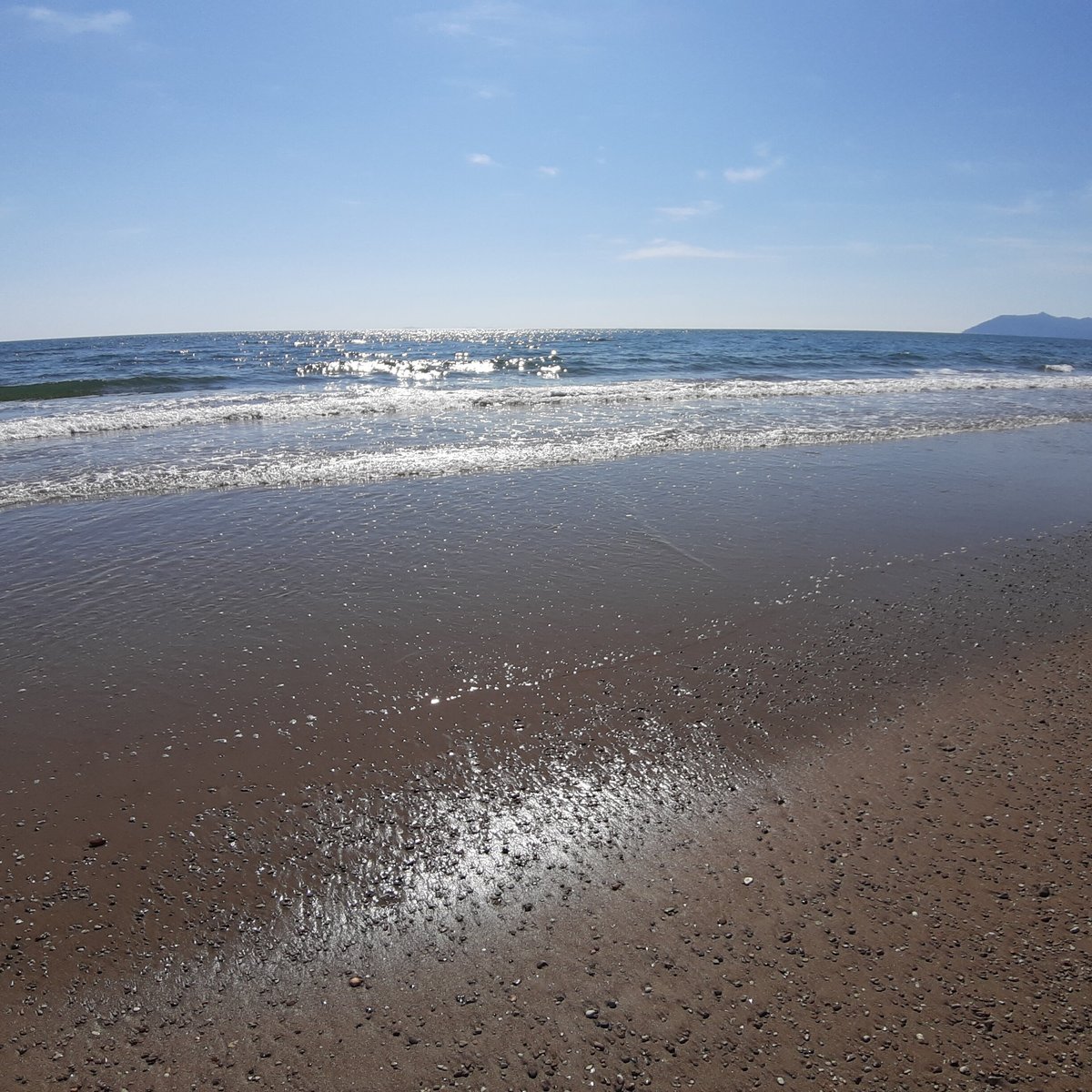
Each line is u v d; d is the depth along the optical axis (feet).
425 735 14.76
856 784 13.57
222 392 69.26
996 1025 8.87
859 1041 8.73
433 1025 9.01
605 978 9.61
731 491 32.04
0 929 10.23
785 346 179.01
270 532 26.43
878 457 39.52
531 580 22.27
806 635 19.16
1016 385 79.66
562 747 14.48
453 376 94.43
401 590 21.52
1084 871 11.33
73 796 12.89
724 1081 8.28
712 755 14.33
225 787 13.19
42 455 38.42
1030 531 27.91
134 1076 8.41
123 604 20.52
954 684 17.02
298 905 10.78
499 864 11.57
